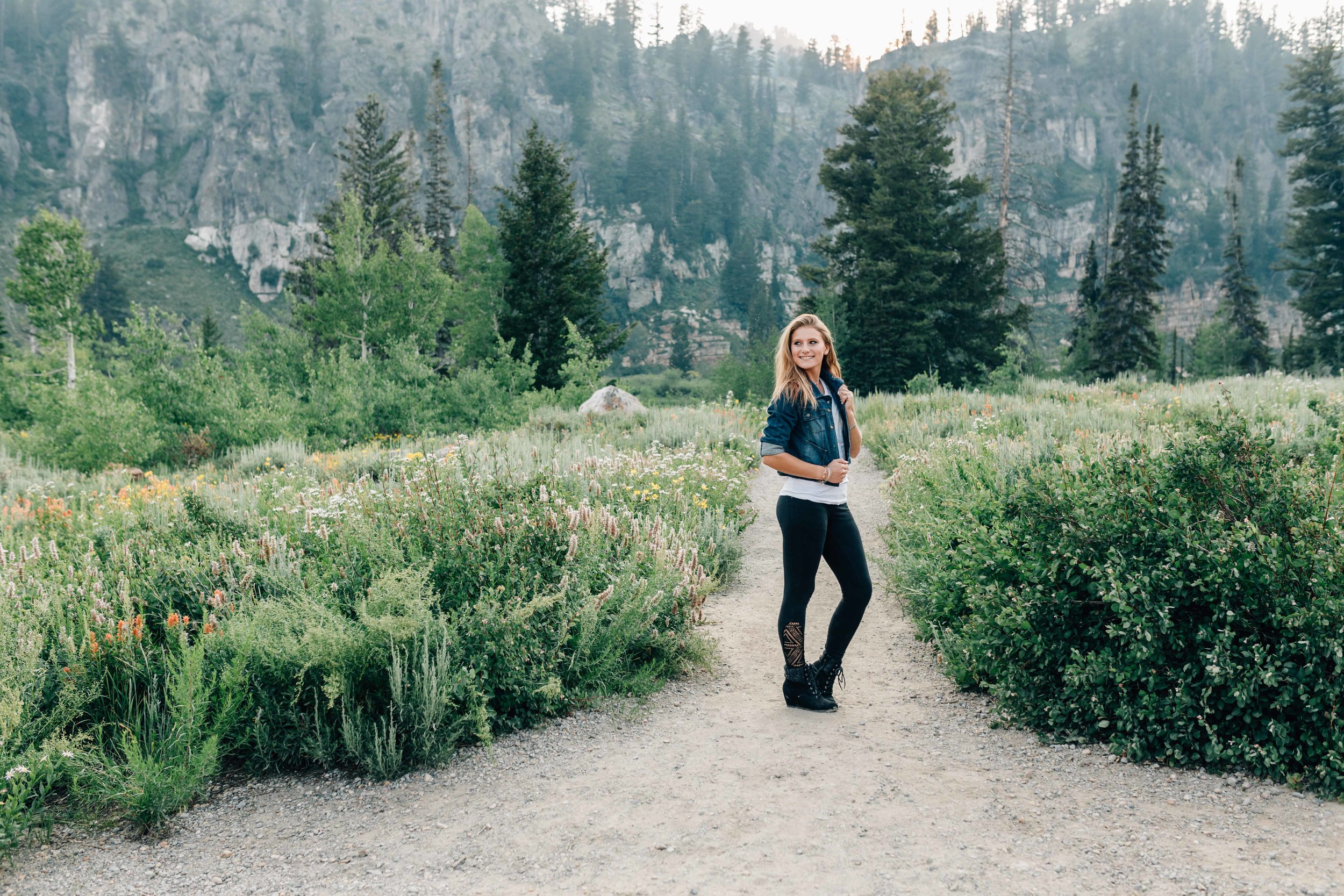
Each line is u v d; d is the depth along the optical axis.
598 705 4.21
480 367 25.12
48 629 4.18
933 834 2.73
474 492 5.18
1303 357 41.06
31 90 155.00
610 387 21.75
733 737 3.73
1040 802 2.93
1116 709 3.38
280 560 4.80
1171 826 2.69
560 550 4.81
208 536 5.77
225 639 3.88
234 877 2.79
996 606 3.98
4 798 3.20
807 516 3.84
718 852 2.69
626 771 3.44
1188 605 3.46
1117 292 37.72
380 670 3.84
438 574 4.54
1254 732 3.12
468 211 37.16
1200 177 176.38
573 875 2.61
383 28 191.75
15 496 10.02
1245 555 3.27
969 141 162.25
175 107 159.38
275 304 139.12
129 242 142.25
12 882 2.83
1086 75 189.62
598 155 168.88
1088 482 4.03
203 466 15.33
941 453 8.49
